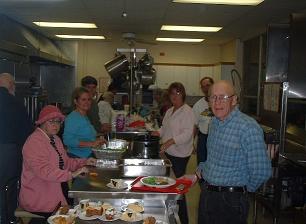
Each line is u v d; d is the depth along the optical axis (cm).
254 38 650
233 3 442
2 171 325
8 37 491
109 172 239
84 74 876
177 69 870
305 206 354
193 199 449
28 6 467
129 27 636
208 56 888
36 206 226
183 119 327
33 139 226
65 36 764
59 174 219
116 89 577
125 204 201
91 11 500
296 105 389
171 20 561
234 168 208
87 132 301
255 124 207
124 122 406
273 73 435
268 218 391
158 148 273
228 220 211
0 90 346
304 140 374
